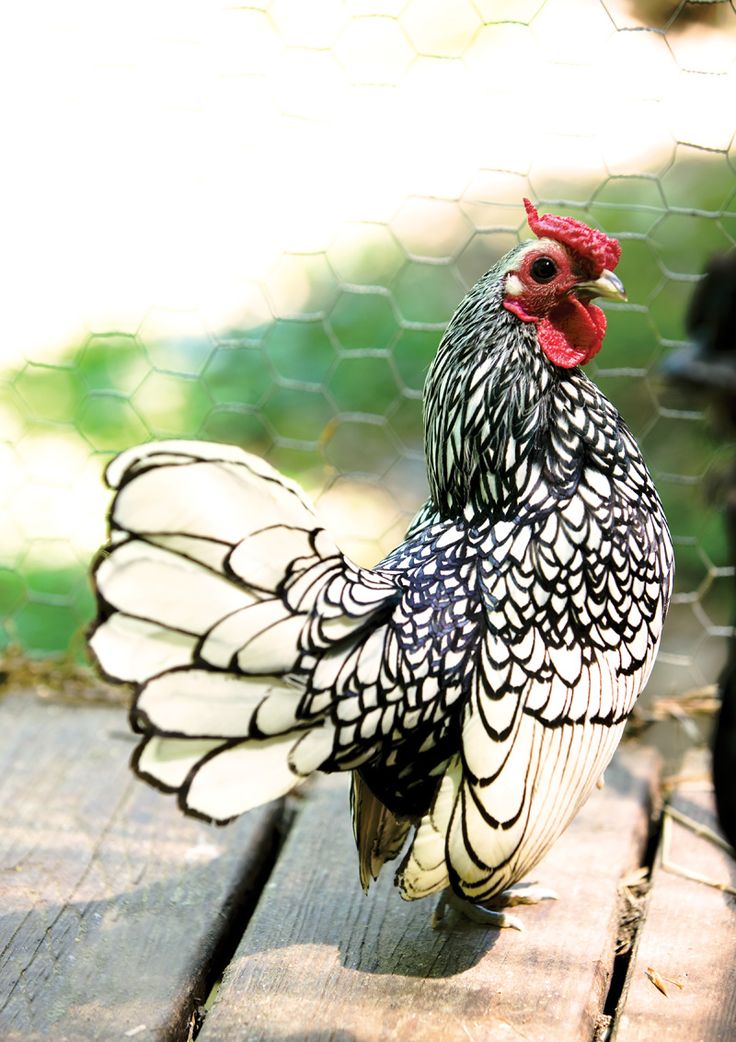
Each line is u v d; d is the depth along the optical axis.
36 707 1.24
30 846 1.10
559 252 0.98
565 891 1.08
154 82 2.10
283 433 1.72
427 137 1.95
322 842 1.11
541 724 0.96
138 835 1.11
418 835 0.96
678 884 1.09
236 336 1.84
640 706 1.25
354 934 1.04
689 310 1.02
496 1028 0.99
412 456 1.66
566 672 0.97
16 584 1.48
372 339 1.81
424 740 0.96
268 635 0.92
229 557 0.92
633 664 0.99
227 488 0.92
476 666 0.95
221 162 2.04
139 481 0.91
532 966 1.02
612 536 0.98
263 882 1.11
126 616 0.91
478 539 0.98
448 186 1.90
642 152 1.79
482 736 0.95
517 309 0.99
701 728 1.23
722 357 1.00
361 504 1.60
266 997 1.00
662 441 1.43
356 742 0.95
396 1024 0.99
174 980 1.02
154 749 0.93
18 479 1.64
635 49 1.83
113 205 2.04
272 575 0.92
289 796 1.16
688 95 1.79
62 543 1.55
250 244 1.96
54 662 1.28
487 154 1.87
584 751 0.97
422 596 0.96
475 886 0.96
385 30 2.11
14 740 1.20
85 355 1.82
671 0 1.80
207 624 0.92
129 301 1.90
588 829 1.12
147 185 2.06
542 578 0.97
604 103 1.84
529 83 1.91
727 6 1.75
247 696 0.93
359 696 0.94
